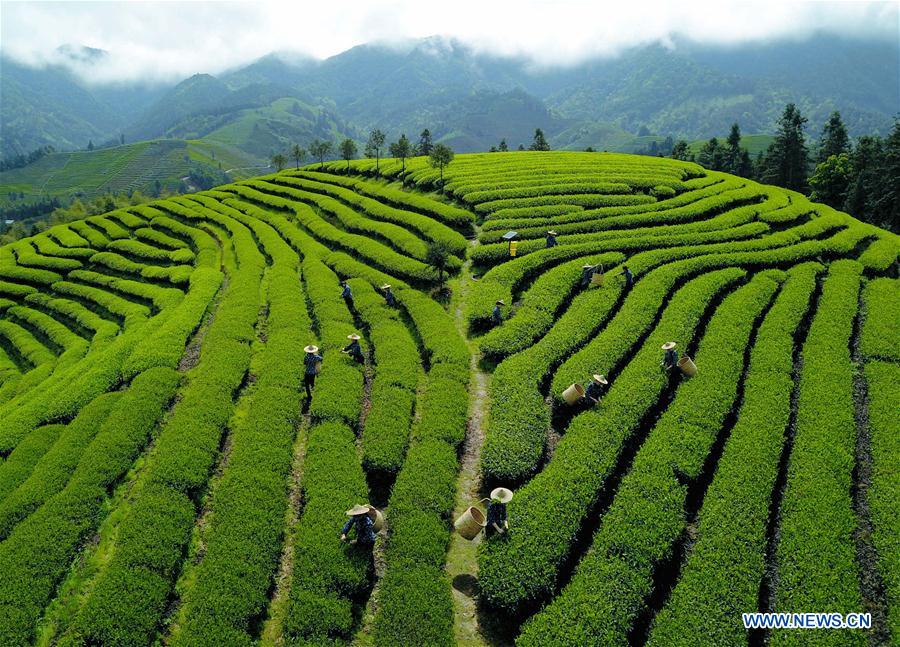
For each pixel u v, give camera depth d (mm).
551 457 23328
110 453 23875
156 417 26734
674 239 45312
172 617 17266
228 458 24078
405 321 36156
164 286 50469
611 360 28688
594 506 20453
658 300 35188
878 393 26047
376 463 22031
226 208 70000
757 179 107562
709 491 20516
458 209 55219
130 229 69688
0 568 18609
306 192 72188
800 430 23672
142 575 17703
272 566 18188
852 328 32750
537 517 18906
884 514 19391
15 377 44344
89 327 46719
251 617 16656
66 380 33750
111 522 21172
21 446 26766
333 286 40906
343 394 26641
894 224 69188
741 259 41094
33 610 17453
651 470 21250
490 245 44906
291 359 30531
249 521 19391
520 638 15352
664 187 59406
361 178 78688
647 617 16734
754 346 30594
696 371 27188
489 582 16906
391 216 56281
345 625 16047
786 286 37250
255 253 51844
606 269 40969
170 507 20391
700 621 15602
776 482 21688
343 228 58250
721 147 114438
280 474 21938
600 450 22219
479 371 29953
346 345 31578
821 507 19500
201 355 33344
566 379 26859
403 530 18812
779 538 19141
